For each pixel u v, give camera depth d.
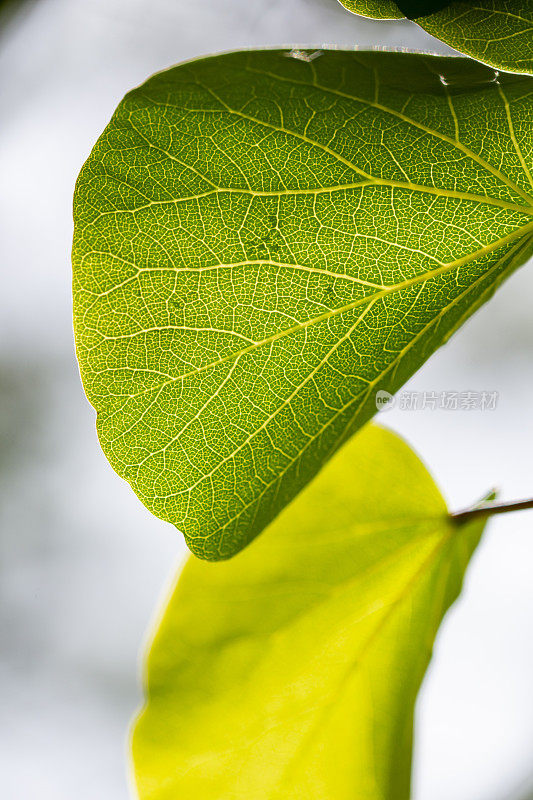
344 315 0.38
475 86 0.37
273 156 0.37
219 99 0.37
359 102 0.37
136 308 0.37
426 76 0.37
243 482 0.38
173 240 0.37
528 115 0.37
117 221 0.37
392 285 0.38
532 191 0.37
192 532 0.38
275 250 0.37
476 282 0.38
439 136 0.37
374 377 0.38
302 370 0.38
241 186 0.37
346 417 0.38
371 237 0.37
